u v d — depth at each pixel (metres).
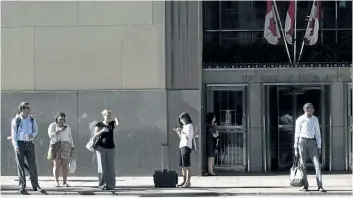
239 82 16.67
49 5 16.12
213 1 16.73
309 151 13.03
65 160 14.13
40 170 16.17
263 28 16.66
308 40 16.19
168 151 15.94
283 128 16.66
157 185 13.96
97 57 16.05
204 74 16.69
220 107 16.70
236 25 16.70
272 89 16.67
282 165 16.70
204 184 14.41
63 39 16.11
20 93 16.23
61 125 14.14
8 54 16.23
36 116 16.19
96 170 16.11
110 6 16.00
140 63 15.98
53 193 13.34
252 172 16.62
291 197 12.59
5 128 16.28
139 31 15.96
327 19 16.58
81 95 16.11
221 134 16.73
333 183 14.33
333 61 16.55
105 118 13.73
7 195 13.08
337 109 16.58
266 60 16.62
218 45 16.69
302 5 16.56
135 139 15.99
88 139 16.09
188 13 15.99
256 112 16.67
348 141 16.56
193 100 15.95
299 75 16.58
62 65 16.14
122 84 16.02
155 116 15.95
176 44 15.98
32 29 16.16
